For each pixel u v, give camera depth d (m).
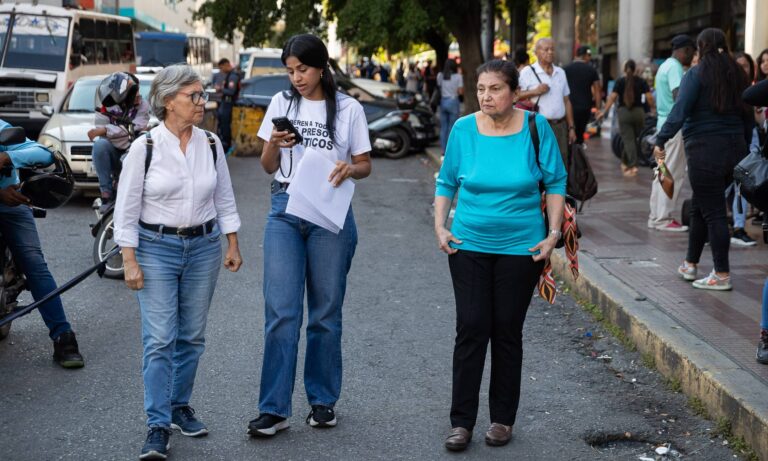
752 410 4.69
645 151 15.98
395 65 60.09
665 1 27.69
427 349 6.55
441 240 4.78
